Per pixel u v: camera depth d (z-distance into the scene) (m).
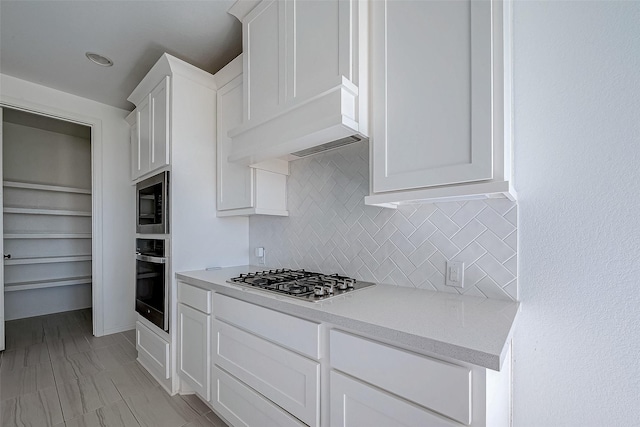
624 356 0.99
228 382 1.54
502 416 0.98
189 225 2.11
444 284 1.36
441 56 1.04
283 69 1.50
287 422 1.21
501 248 1.21
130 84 2.70
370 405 0.92
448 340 0.78
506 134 0.93
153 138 2.27
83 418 1.70
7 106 2.58
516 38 1.19
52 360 2.46
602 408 1.02
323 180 1.89
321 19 1.35
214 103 2.27
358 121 1.22
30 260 3.38
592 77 1.05
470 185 0.96
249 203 1.96
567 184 1.08
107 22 1.90
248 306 1.40
